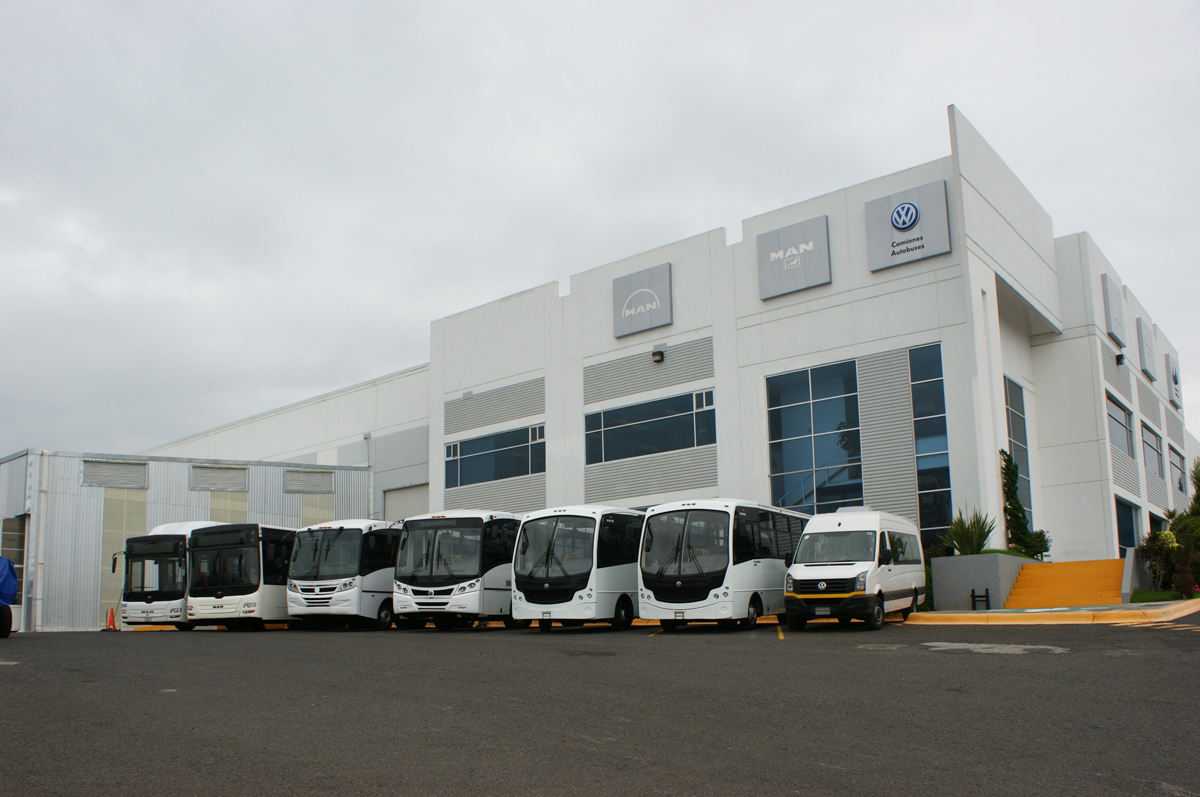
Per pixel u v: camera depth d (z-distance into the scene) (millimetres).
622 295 34656
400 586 24047
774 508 23609
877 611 19281
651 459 32906
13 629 34344
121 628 35969
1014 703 9406
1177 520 27219
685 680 11328
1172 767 6848
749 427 30469
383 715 9078
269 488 41594
